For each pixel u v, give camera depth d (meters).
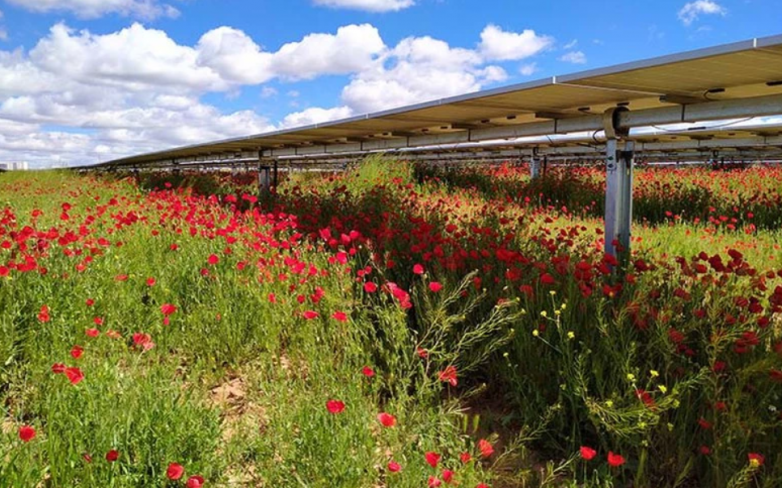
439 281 4.37
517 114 6.54
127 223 6.62
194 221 6.82
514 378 3.49
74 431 2.48
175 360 3.90
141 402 2.68
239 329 4.26
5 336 3.63
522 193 13.59
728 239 8.60
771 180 13.74
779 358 2.87
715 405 2.77
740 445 2.72
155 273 5.24
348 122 8.07
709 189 12.94
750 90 4.73
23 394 3.21
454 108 6.17
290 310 4.28
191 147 15.76
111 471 2.29
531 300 3.94
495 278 4.50
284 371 3.47
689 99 4.91
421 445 2.61
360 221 7.78
